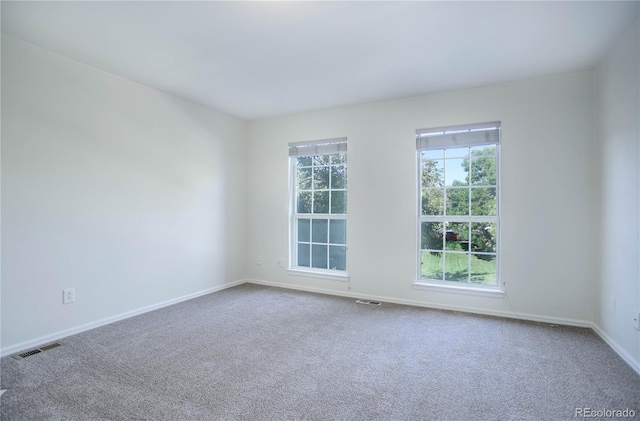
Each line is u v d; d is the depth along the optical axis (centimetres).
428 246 366
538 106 310
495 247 335
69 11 205
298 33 232
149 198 337
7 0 193
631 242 223
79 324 278
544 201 308
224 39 241
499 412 171
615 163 248
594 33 231
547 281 308
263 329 289
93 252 288
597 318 282
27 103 246
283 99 373
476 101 333
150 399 182
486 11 205
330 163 421
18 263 242
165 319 312
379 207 380
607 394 187
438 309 347
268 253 455
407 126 365
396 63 280
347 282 398
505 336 273
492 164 336
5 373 209
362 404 179
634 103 219
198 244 394
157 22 219
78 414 167
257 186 463
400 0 194
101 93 294
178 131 368
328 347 252
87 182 284
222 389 193
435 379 204
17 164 241
